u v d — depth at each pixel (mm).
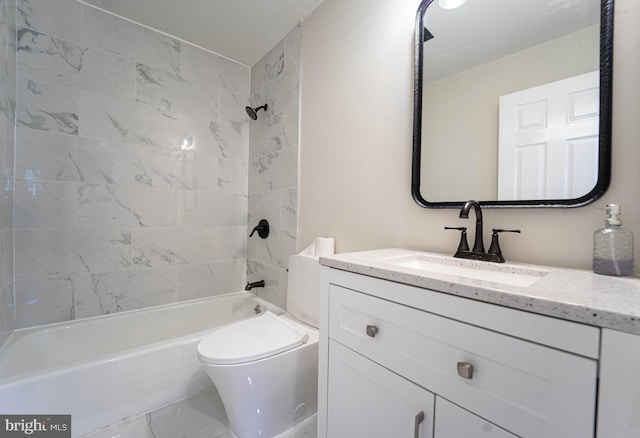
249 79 2385
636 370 406
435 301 646
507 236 960
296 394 1314
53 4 1586
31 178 1548
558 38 849
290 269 1688
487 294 555
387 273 744
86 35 1686
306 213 1791
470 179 1039
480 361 572
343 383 883
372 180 1392
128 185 1854
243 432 1217
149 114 1917
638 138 724
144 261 1926
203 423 1344
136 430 1291
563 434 472
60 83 1616
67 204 1655
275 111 2068
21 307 1534
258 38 2012
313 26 1744
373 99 1388
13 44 1459
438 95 1132
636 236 725
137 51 1859
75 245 1686
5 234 1402
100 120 1743
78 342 1643
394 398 733
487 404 561
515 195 927
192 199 2115
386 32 1334
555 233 861
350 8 1509
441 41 1124
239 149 2340
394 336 734
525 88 913
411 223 1229
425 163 1169
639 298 487
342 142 1549
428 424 659
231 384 1146
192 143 2104
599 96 770
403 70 1264
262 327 1424
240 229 2359
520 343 519
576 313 455
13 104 1468
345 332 878
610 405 428
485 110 1004
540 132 878
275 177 2064
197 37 2004
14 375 1160
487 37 1006
